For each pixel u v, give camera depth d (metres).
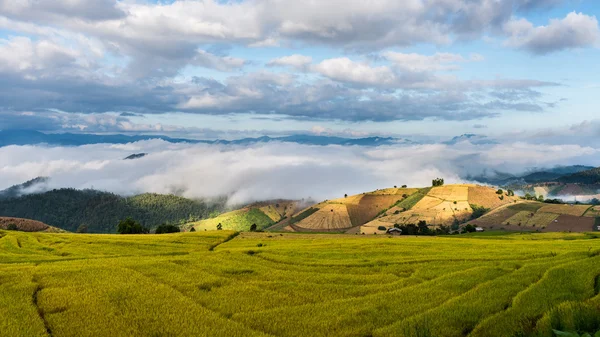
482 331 23.69
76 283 36.38
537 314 25.47
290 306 30.06
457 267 42.53
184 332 24.42
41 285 35.84
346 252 54.69
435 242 66.62
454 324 25.02
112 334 24.22
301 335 24.23
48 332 25.23
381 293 33.03
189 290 34.66
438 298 31.03
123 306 29.58
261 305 30.47
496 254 50.22
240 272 42.00
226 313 28.73
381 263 46.12
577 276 34.47
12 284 35.72
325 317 27.38
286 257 50.34
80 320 26.56
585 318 21.69
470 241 69.69
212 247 71.12
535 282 34.09
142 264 45.28
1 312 28.09
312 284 36.66
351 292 33.97
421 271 41.09
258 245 69.06
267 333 24.69
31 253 62.72
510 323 24.27
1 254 58.22
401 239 75.44
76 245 70.31
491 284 33.78
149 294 32.75
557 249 53.56
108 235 88.06
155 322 26.16
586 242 64.19
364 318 26.89
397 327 24.77
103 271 41.22
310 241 74.44
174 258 49.97
